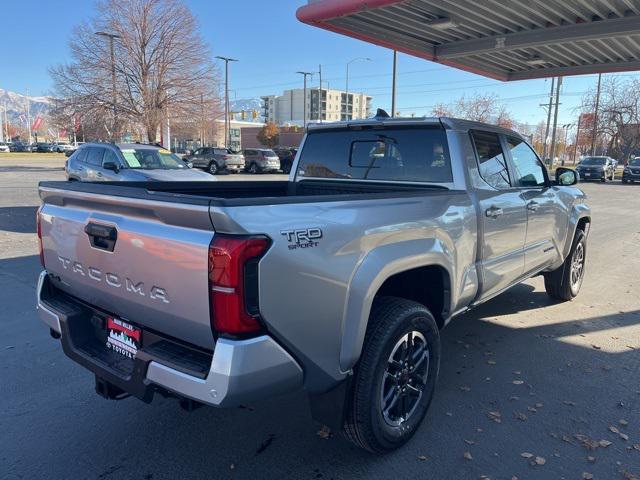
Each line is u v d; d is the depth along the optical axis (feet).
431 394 10.85
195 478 9.41
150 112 110.93
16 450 10.18
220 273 6.95
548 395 12.60
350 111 407.44
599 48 22.61
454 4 18.01
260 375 7.30
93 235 8.85
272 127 276.00
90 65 110.11
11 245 29.48
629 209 55.93
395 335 9.45
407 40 22.53
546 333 16.84
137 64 111.14
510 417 11.56
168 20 110.73
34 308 18.58
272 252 7.23
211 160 111.14
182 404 8.43
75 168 40.16
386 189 13.66
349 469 9.67
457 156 12.41
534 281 23.84
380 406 9.40
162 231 7.64
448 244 11.06
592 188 90.48
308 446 10.41
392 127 13.53
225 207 6.86
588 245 33.50
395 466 9.77
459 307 12.17
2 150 259.80
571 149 287.28
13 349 15.06
